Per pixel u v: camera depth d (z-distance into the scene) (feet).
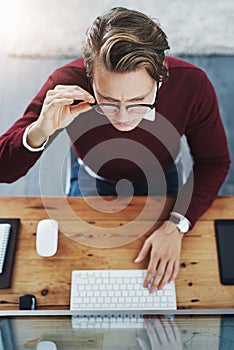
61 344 3.59
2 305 4.44
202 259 4.71
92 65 3.91
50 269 4.64
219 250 4.76
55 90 4.29
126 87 3.81
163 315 4.25
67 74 4.75
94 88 4.08
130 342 3.66
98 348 3.62
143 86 3.84
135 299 4.43
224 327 3.93
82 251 4.75
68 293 4.50
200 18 9.95
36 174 8.13
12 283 4.55
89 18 10.03
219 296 4.50
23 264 4.66
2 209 5.02
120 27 3.74
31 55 9.68
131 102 3.95
